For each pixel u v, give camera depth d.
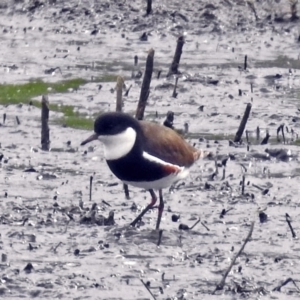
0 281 11.10
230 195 14.61
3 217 13.32
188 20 26.31
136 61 23.50
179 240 12.50
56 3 27.53
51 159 16.66
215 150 17.11
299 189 15.07
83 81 22.03
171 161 12.61
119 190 14.87
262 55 24.23
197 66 23.11
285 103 20.31
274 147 17.27
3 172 15.77
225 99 20.48
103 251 12.05
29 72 22.80
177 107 19.97
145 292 10.93
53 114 19.66
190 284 11.16
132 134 12.42
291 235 12.84
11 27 26.62
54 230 12.80
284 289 11.06
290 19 26.25
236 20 26.38
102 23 26.34
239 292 10.93
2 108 20.11
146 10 26.73
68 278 11.23
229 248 12.30
